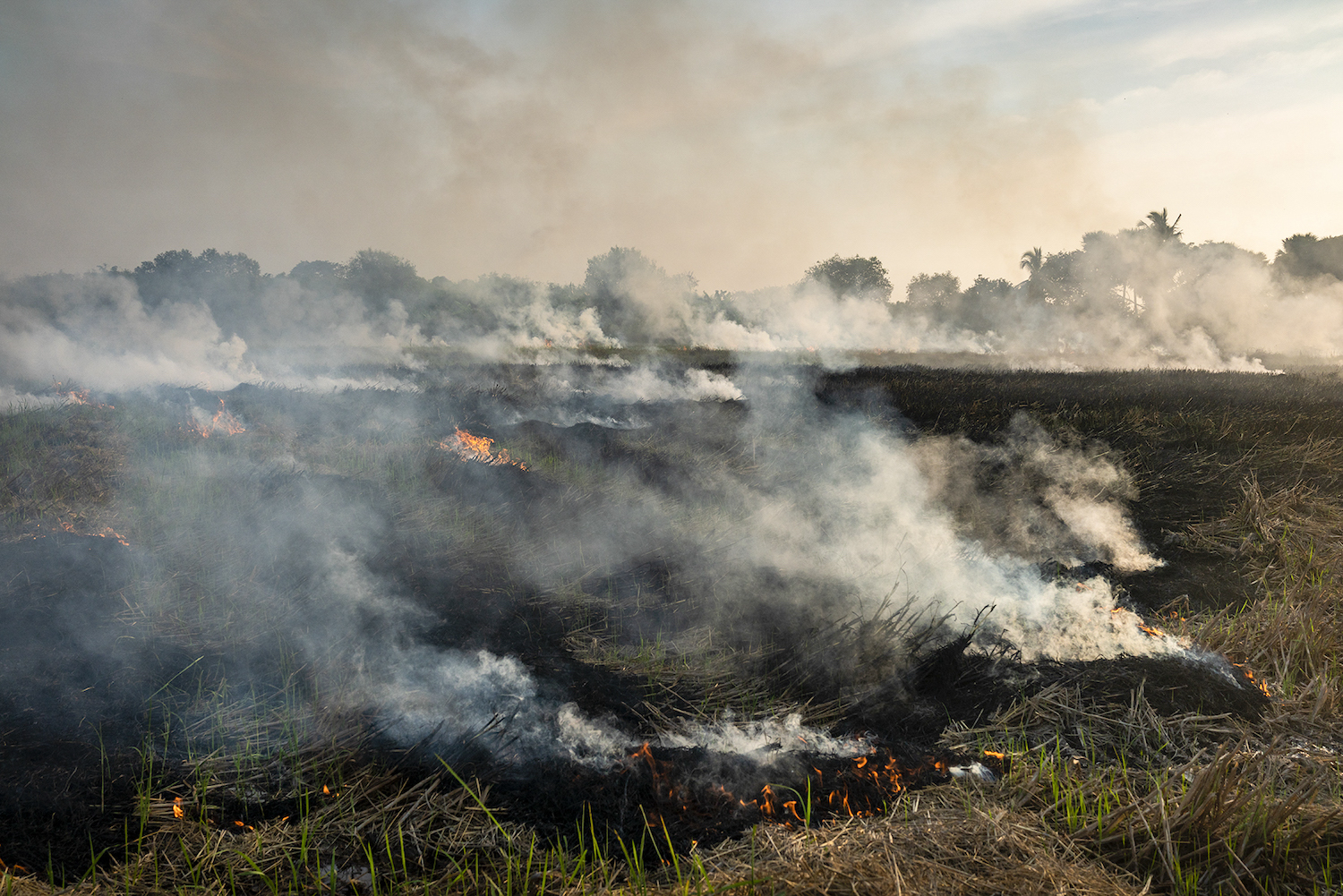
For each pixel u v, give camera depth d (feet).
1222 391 54.03
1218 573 21.83
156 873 9.24
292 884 9.16
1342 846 9.62
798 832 10.13
